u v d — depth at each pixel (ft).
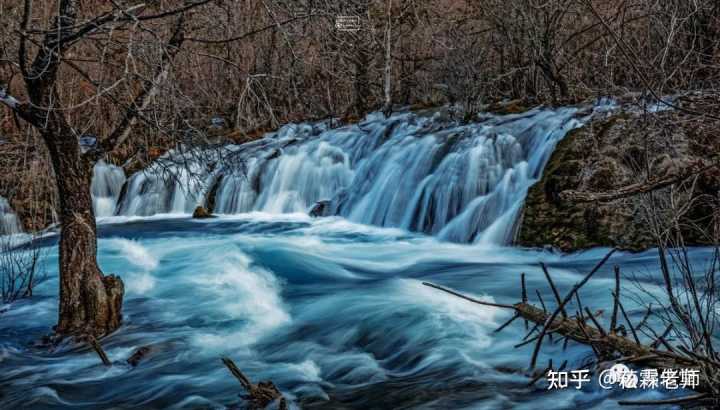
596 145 33.88
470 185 40.86
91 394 18.29
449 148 44.11
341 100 65.98
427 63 69.56
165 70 19.72
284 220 47.73
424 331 21.09
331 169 52.03
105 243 39.86
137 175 55.06
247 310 25.23
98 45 19.31
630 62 16.29
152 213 53.21
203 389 18.16
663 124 21.72
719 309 18.99
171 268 31.96
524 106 57.72
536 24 55.26
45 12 21.22
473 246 37.06
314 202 51.21
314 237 41.29
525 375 17.12
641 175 26.63
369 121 60.03
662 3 24.29
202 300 26.48
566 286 26.84
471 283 28.63
